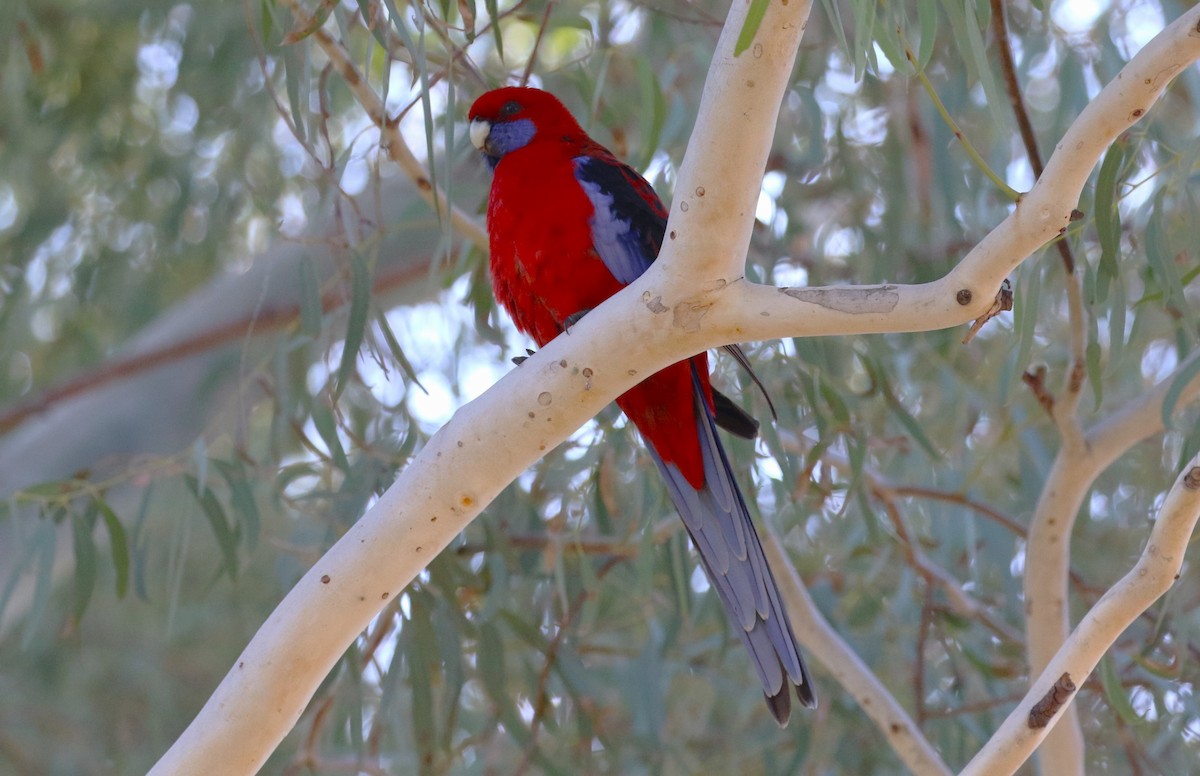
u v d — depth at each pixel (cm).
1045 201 415
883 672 908
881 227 935
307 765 810
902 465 999
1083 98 874
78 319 1214
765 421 771
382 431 865
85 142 1134
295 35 579
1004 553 855
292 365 942
